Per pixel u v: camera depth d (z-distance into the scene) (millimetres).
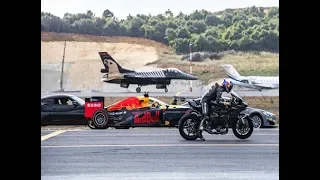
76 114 63750
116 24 139000
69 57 122688
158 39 140875
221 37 141750
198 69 131500
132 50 135875
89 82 115000
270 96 104062
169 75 113312
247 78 105688
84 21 134625
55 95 64625
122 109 60750
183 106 59156
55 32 130000
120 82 112812
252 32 141000
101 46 132250
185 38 141250
